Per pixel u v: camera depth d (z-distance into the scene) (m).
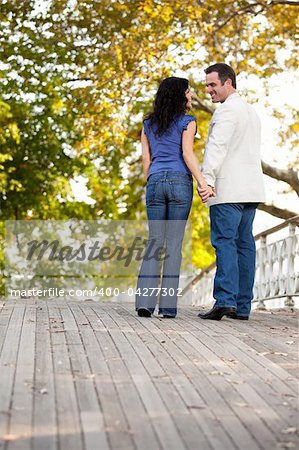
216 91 12.53
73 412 6.65
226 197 12.27
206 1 25.83
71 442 5.91
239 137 12.34
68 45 29.95
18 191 35.75
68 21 29.77
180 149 12.25
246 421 6.59
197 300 29.95
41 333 10.10
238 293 12.56
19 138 31.58
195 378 7.96
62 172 35.94
